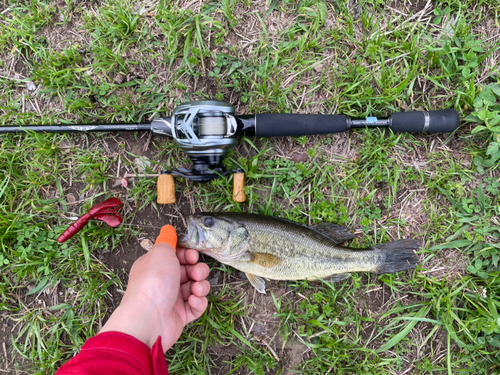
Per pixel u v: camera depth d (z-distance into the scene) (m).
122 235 0.43
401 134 0.43
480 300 0.41
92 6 0.44
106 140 0.43
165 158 0.43
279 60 0.43
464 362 0.42
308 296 0.42
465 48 0.42
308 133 0.40
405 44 0.43
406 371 0.42
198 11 0.43
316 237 0.39
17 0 0.44
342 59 0.44
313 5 0.43
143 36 0.43
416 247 0.40
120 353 0.27
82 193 0.43
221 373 0.42
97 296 0.42
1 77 0.44
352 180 0.43
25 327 0.42
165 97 0.43
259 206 0.43
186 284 0.39
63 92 0.43
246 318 0.42
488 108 0.42
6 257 0.42
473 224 0.42
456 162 0.43
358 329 0.42
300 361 0.42
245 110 0.43
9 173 0.43
